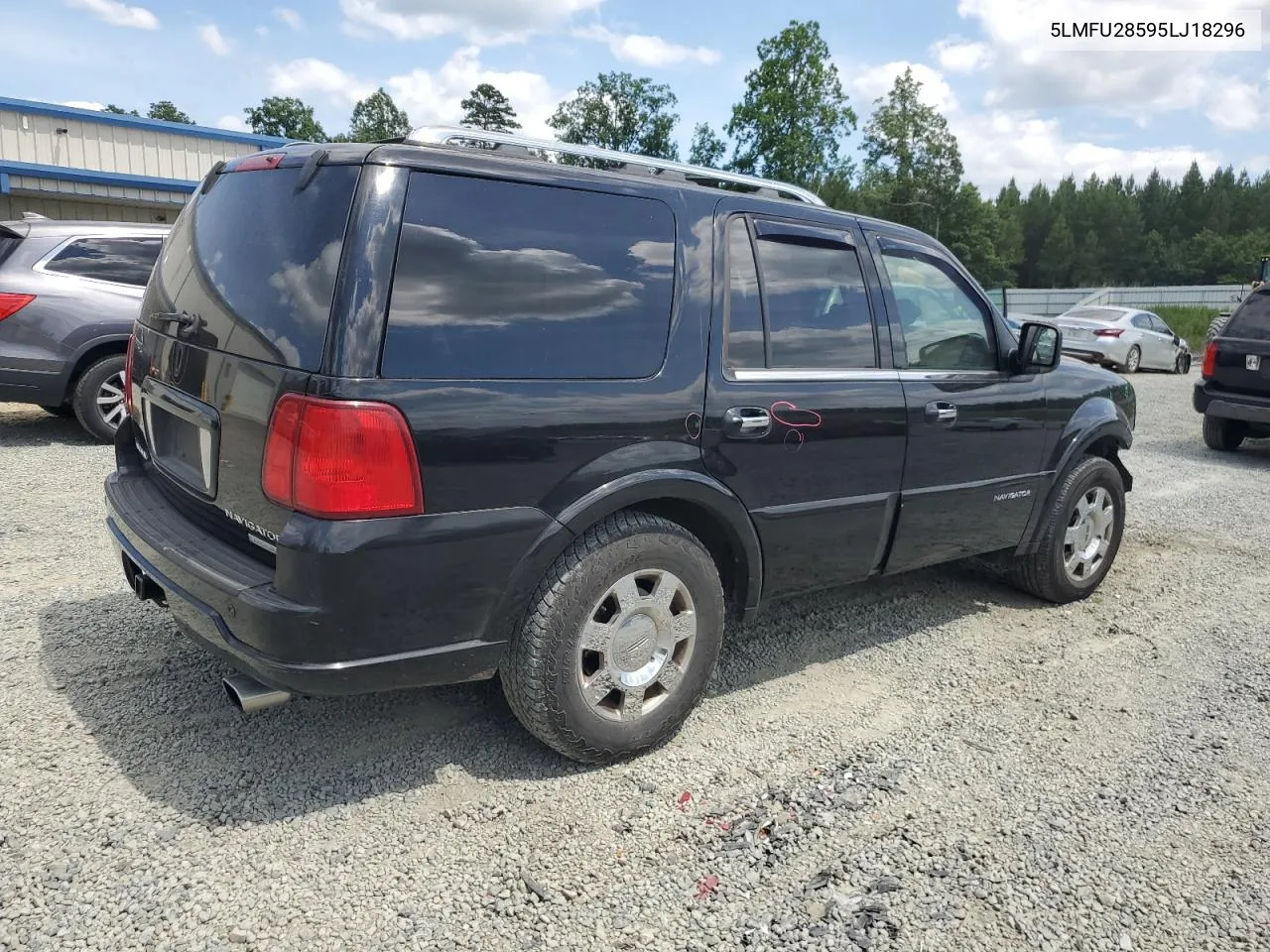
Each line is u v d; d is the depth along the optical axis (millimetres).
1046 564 4758
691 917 2383
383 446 2402
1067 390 4645
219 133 18875
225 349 2695
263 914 2303
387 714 3336
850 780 3064
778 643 4258
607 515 2885
